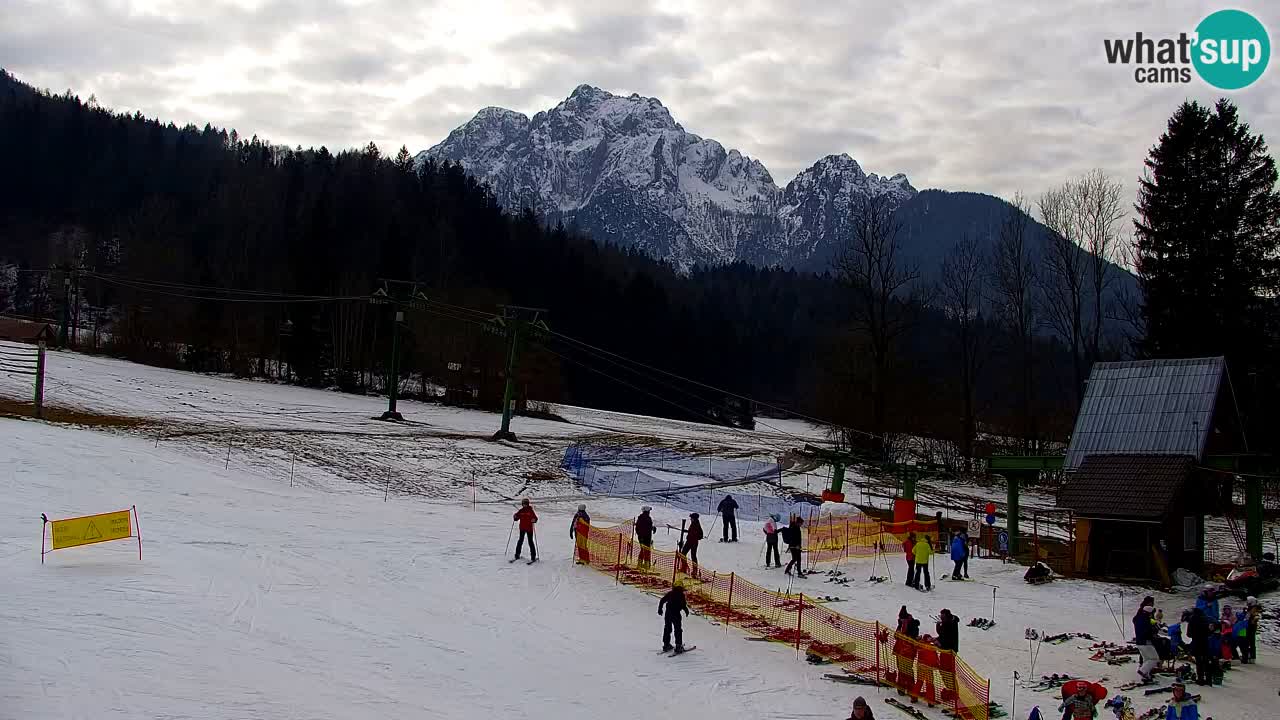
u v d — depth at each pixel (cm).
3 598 2356
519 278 13650
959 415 8250
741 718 2072
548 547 3703
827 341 9650
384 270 10381
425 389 9000
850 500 5762
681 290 19000
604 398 12938
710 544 4078
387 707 1936
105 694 1817
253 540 3325
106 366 8056
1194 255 6009
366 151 15812
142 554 2950
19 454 4097
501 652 2402
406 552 3409
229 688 1928
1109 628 2900
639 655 2478
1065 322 8456
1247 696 2300
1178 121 6150
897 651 2302
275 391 8075
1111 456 3903
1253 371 5834
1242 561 3619
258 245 11131
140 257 10181
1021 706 2198
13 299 13262
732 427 10969
